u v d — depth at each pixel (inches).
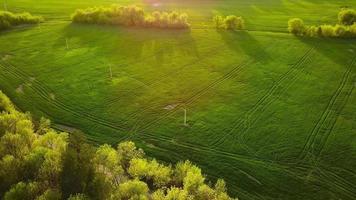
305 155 1918.1
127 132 2102.6
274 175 1806.1
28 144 1788.9
